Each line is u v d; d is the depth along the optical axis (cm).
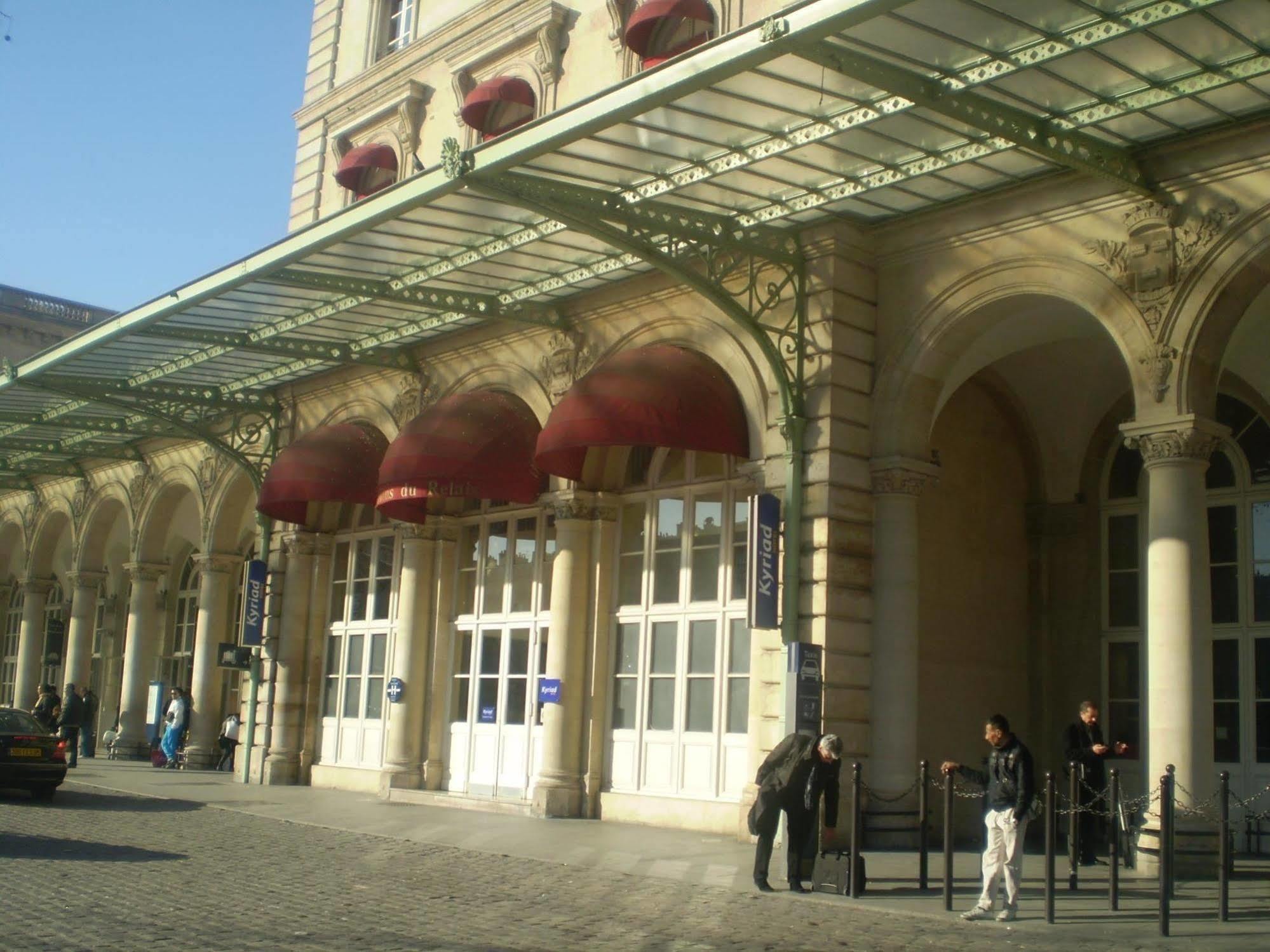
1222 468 1798
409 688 2264
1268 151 1373
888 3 1073
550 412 2050
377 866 1423
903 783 1627
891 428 1681
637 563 2000
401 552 2441
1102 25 1175
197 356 2334
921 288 1677
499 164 1416
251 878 1297
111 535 3659
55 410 2838
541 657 2128
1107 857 1608
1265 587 1739
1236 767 1734
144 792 2267
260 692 2623
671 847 1628
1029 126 1352
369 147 2525
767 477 1709
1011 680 1905
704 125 1395
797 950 993
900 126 1395
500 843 1636
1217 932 1092
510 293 1975
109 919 1035
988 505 1920
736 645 1842
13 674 4059
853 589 1653
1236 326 1429
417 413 2322
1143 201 1461
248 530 3322
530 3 2233
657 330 1914
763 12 1858
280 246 1778
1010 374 1944
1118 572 1900
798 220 1686
